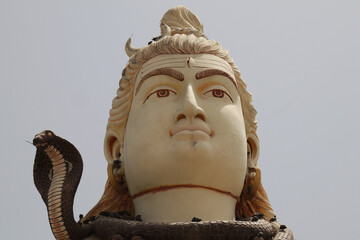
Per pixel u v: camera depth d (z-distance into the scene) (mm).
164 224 10047
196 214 10656
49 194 10328
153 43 11547
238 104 11453
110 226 10336
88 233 10633
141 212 10891
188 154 10609
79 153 10688
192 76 11227
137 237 10016
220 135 10930
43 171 10727
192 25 12469
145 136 10883
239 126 11164
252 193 11562
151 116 10984
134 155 10906
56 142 10500
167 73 11227
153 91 11219
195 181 10719
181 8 12539
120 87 11719
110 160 11586
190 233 9969
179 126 10797
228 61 11695
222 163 10805
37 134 10328
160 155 10727
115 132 11562
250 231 10180
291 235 10797
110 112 11719
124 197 11555
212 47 11539
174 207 10672
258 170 11609
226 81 11383
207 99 11180
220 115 11055
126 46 12211
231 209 11000
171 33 12156
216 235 10023
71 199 10383
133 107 11352
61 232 10273
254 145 11852
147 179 10797
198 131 10742
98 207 11516
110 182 11422
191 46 11414
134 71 11609
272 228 10625
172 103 11070
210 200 10758
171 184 10727
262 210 11688
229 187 10938
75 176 10523
